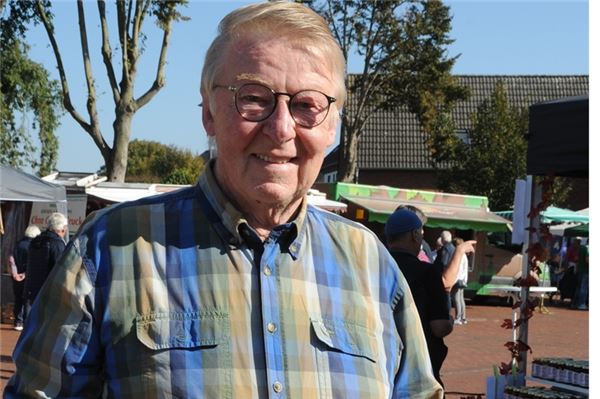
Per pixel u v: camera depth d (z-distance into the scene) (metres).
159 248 2.00
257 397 1.92
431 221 23.14
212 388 1.89
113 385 1.91
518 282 6.95
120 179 20.86
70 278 1.95
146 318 1.92
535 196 6.87
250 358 1.94
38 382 1.94
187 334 1.92
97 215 2.06
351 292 2.14
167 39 21.11
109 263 1.97
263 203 2.04
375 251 2.26
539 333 17.30
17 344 2.01
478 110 38.22
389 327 2.21
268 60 2.00
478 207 24.56
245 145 2.00
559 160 5.75
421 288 4.93
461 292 18.88
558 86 47.19
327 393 2.00
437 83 32.16
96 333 1.94
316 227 2.19
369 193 23.17
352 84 33.12
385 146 45.00
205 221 2.04
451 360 13.27
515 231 6.99
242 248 2.03
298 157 2.04
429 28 31.52
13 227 17.77
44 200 14.50
